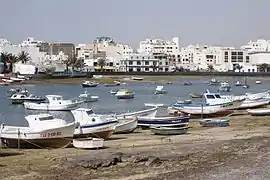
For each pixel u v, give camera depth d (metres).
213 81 197.75
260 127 49.75
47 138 36.38
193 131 47.28
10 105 98.56
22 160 30.09
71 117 73.94
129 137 43.31
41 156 31.77
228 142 36.94
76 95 125.38
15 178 24.73
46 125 38.88
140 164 28.02
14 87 161.25
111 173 25.72
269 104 78.12
